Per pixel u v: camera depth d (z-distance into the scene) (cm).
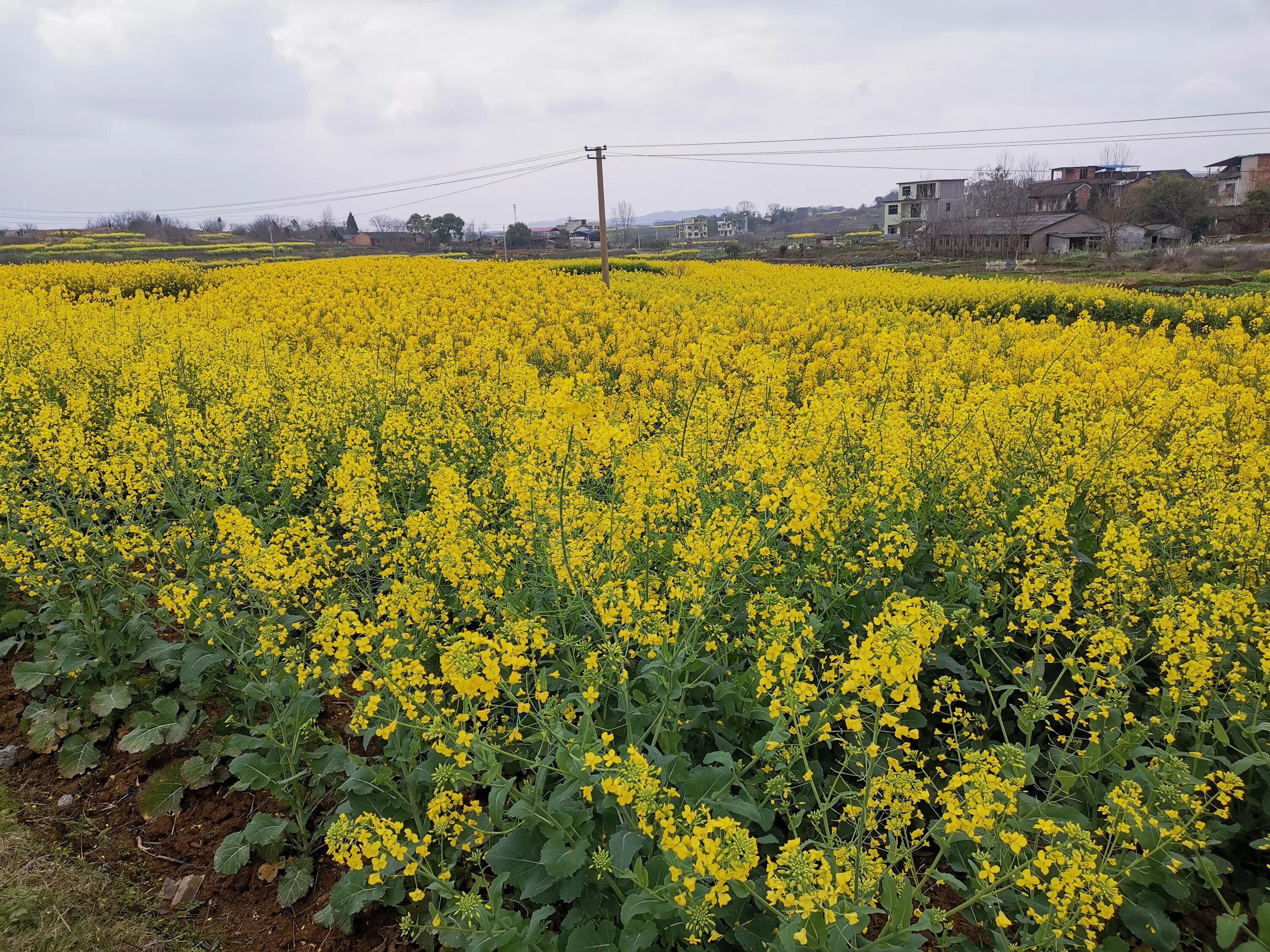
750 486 524
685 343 1647
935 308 2456
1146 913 350
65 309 1631
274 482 764
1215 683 439
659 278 3500
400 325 1725
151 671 530
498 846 343
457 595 492
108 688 500
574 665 404
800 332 1689
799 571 500
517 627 350
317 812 439
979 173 9806
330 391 998
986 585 537
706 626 440
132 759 484
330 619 368
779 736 344
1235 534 538
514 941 301
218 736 479
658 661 389
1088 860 291
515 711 433
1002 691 494
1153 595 526
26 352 1227
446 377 1052
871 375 1208
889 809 361
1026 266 5478
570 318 2002
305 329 1786
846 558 500
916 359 1295
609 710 417
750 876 338
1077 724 412
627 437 450
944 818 308
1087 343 1271
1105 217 6806
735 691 412
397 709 407
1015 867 308
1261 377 1137
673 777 350
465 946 309
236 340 1317
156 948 365
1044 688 472
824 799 396
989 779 303
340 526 738
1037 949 310
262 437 871
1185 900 377
